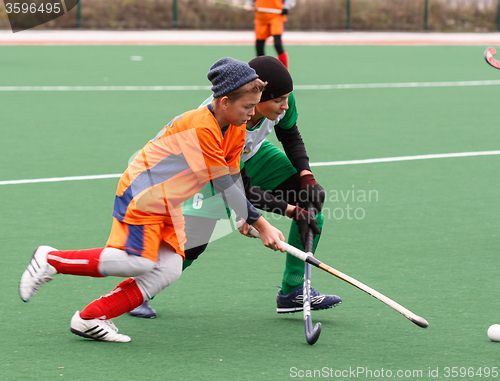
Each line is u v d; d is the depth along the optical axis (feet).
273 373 27.40
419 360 28.71
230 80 28.02
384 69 142.61
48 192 55.11
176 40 189.47
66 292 35.88
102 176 60.34
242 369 27.73
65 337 30.71
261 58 30.12
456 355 29.19
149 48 175.63
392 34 218.79
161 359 28.58
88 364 28.02
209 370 27.58
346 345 30.17
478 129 84.79
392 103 102.53
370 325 32.42
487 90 116.88
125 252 29.04
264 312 34.12
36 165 63.77
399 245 44.16
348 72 137.39
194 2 217.77
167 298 35.70
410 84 122.52
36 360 28.35
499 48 187.01
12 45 175.63
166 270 29.86
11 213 49.55
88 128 81.56
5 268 39.17
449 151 72.28
